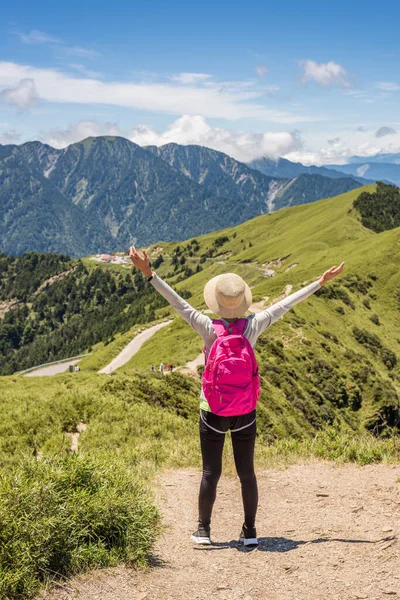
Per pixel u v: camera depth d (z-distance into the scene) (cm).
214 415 549
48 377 4088
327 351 7169
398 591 445
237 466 572
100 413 1780
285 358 6406
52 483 566
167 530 645
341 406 6353
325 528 628
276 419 4150
